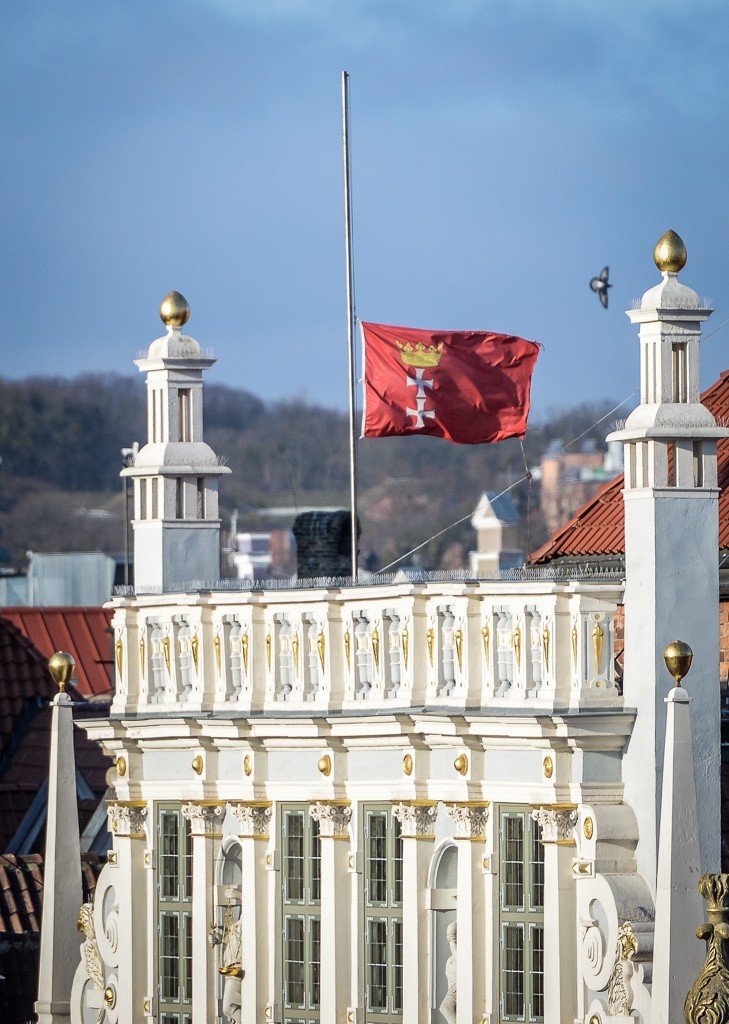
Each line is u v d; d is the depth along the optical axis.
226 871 74.00
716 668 64.50
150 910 75.62
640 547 64.44
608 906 63.66
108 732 76.25
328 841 70.38
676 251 64.75
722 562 78.94
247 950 72.19
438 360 73.19
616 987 63.44
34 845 96.50
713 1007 58.91
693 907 61.94
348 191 77.25
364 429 73.19
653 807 63.88
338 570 101.81
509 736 65.75
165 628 75.19
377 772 69.81
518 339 73.81
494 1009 66.56
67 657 79.69
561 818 65.00
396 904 69.31
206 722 72.94
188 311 80.38
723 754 73.12
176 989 75.19
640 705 64.38
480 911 67.00
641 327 64.88
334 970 70.06
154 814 75.62
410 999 68.38
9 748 105.31
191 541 79.69
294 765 71.81
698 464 64.75
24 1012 83.25
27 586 173.88
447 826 68.00
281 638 72.00
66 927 78.94
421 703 68.31
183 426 80.06
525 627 66.06
